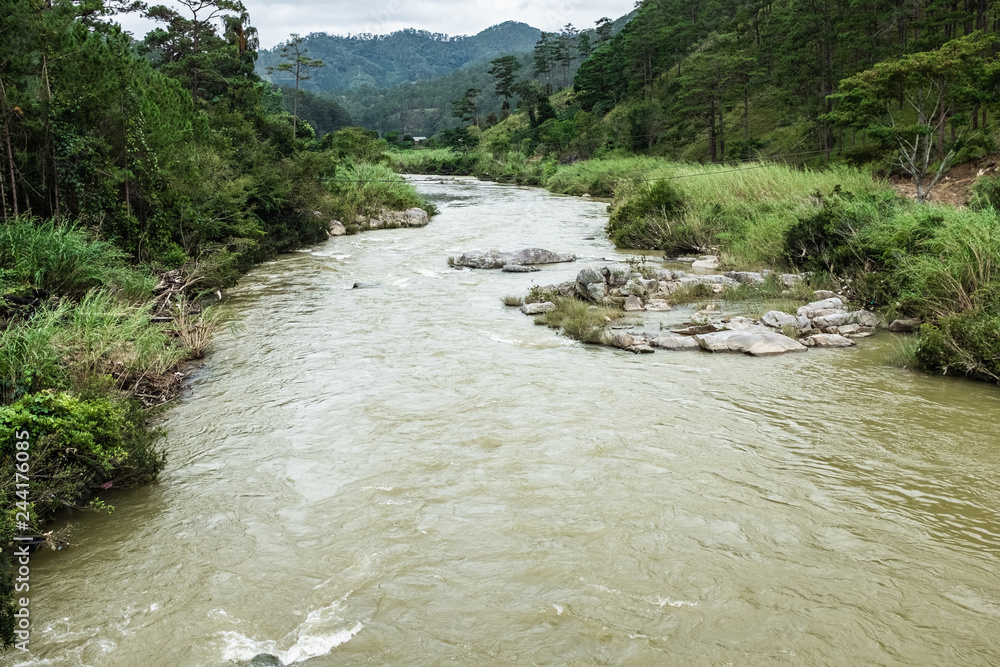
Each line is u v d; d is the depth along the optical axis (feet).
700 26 298.35
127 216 65.62
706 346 50.37
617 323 57.67
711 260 85.20
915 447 33.32
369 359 49.01
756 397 40.47
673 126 242.99
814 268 70.44
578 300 65.57
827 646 19.99
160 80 86.17
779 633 20.58
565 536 26.18
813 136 177.99
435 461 32.78
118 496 29.73
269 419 38.19
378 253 99.40
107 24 76.95
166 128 75.05
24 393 32.48
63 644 20.48
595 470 31.60
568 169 246.06
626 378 44.27
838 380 43.16
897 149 125.08
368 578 23.79
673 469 31.58
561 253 90.94
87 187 62.69
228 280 73.82
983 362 42.55
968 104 116.16
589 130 300.20
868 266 63.77
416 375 45.37
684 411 38.52
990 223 54.49
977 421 36.17
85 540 26.25
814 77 179.63
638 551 25.08
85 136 62.44
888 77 112.47
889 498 28.58
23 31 57.52
